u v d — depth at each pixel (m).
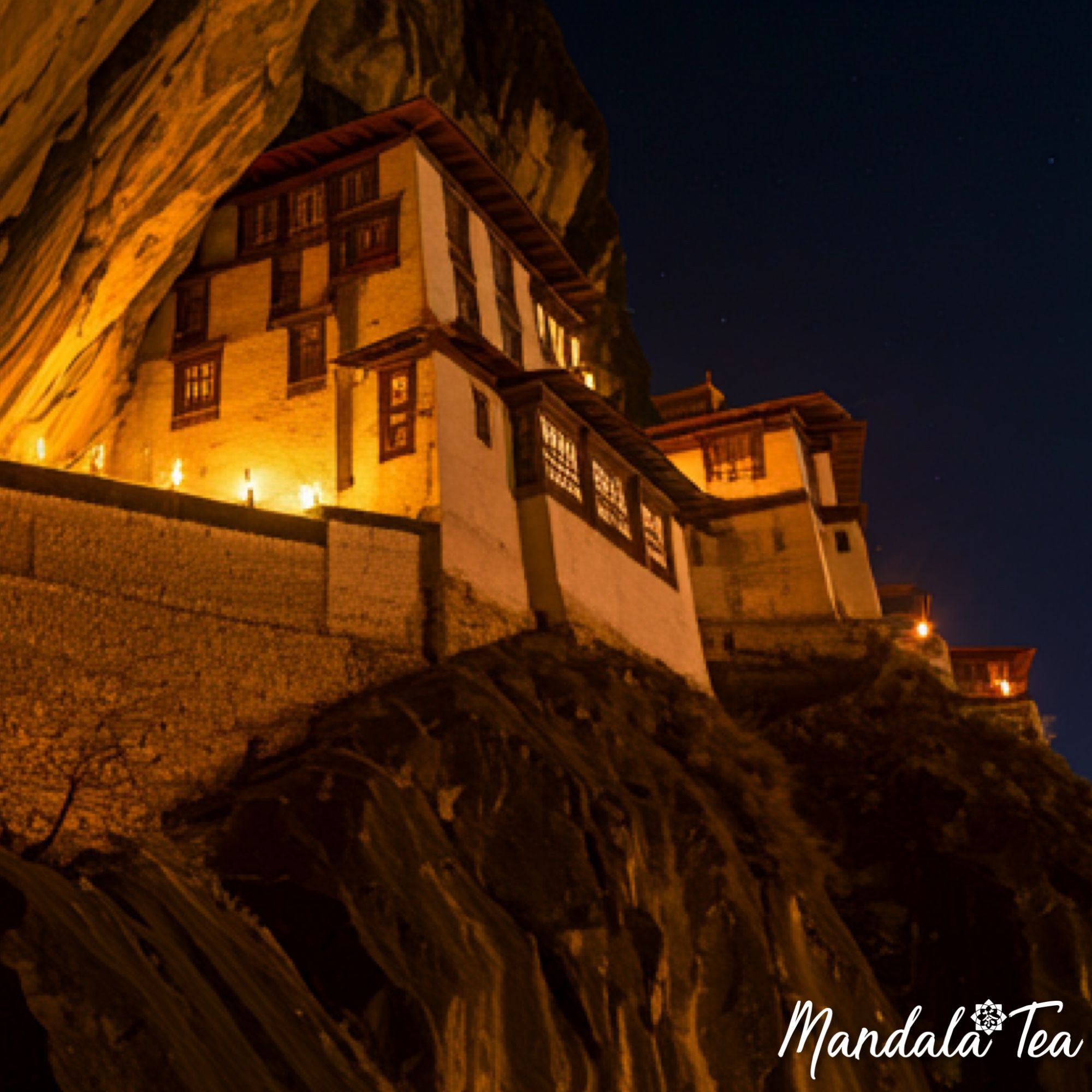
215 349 31.83
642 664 32.94
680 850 24.83
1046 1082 26.89
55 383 26.97
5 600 19.09
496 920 19.48
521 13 46.34
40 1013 12.75
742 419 44.44
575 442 33.22
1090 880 30.44
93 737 19.48
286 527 23.89
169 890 17.27
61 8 17.02
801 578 42.19
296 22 25.95
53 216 21.48
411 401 28.83
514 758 22.36
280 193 32.56
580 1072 18.48
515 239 35.34
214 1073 13.62
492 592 28.59
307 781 19.67
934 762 33.50
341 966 16.84
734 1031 22.62
